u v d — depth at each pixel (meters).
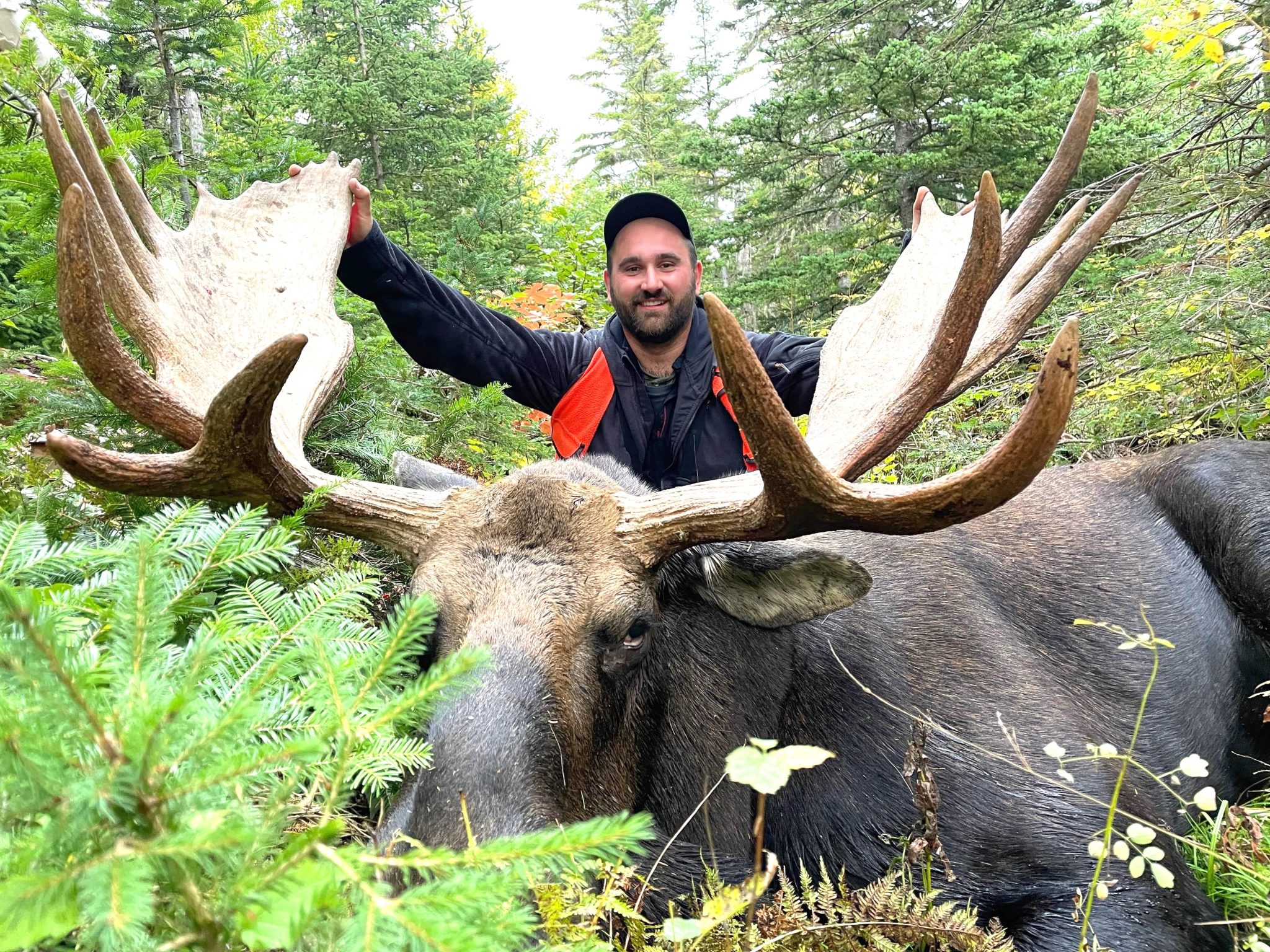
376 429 4.28
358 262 4.47
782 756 1.37
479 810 2.12
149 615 1.21
